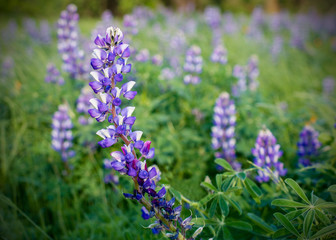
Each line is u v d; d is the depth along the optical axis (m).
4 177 0.88
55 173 0.90
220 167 0.81
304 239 0.54
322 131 0.98
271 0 5.49
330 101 1.32
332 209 0.55
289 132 1.04
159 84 1.07
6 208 0.79
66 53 1.11
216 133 0.84
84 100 0.99
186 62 1.07
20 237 0.74
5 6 4.48
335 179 0.68
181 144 0.93
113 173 0.81
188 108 1.06
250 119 1.01
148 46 1.62
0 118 1.09
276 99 1.38
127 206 0.78
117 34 0.51
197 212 0.61
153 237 0.65
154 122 0.93
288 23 3.04
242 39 2.32
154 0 4.30
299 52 2.14
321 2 5.37
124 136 0.50
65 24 1.09
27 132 1.03
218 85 1.20
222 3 5.61
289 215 0.55
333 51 2.34
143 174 0.48
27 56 1.67
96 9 4.34
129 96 0.51
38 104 1.11
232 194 0.64
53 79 1.14
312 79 1.73
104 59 0.50
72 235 0.75
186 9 3.64
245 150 0.90
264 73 1.66
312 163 0.79
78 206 0.81
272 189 0.67
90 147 0.93
